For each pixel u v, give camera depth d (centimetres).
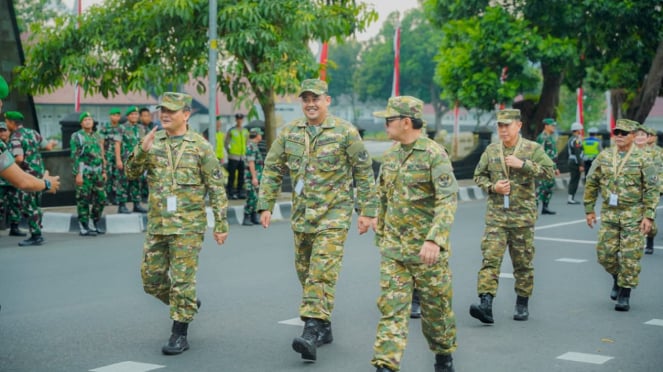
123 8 1706
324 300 624
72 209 1491
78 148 1298
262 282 941
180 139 641
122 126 1462
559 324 752
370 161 647
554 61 2355
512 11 2431
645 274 1030
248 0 1616
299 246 658
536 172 733
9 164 452
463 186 2239
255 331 717
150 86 1722
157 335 702
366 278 968
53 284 924
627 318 781
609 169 831
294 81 1589
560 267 1078
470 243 1284
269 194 659
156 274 653
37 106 4747
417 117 539
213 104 1575
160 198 637
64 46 1712
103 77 1728
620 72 2597
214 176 645
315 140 641
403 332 529
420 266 532
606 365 617
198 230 643
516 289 770
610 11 2297
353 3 1750
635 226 818
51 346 663
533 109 2664
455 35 2505
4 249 1169
